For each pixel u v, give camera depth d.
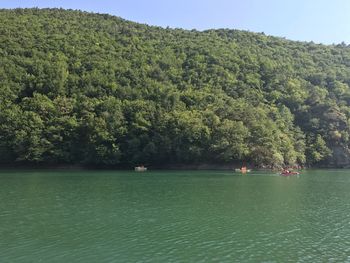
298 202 60.44
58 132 127.19
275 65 183.88
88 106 134.12
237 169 124.25
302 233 41.59
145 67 162.88
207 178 98.00
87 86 144.00
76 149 129.12
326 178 100.88
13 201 59.06
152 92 146.88
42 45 162.38
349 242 38.41
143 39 196.75
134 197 64.38
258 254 34.75
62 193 68.00
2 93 130.50
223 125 129.62
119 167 134.25
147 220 47.00
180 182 87.62
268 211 53.06
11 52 152.88
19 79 138.50
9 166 127.75
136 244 37.25
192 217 48.88
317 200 62.53
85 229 42.44
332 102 161.75
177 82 161.12
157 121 133.88
